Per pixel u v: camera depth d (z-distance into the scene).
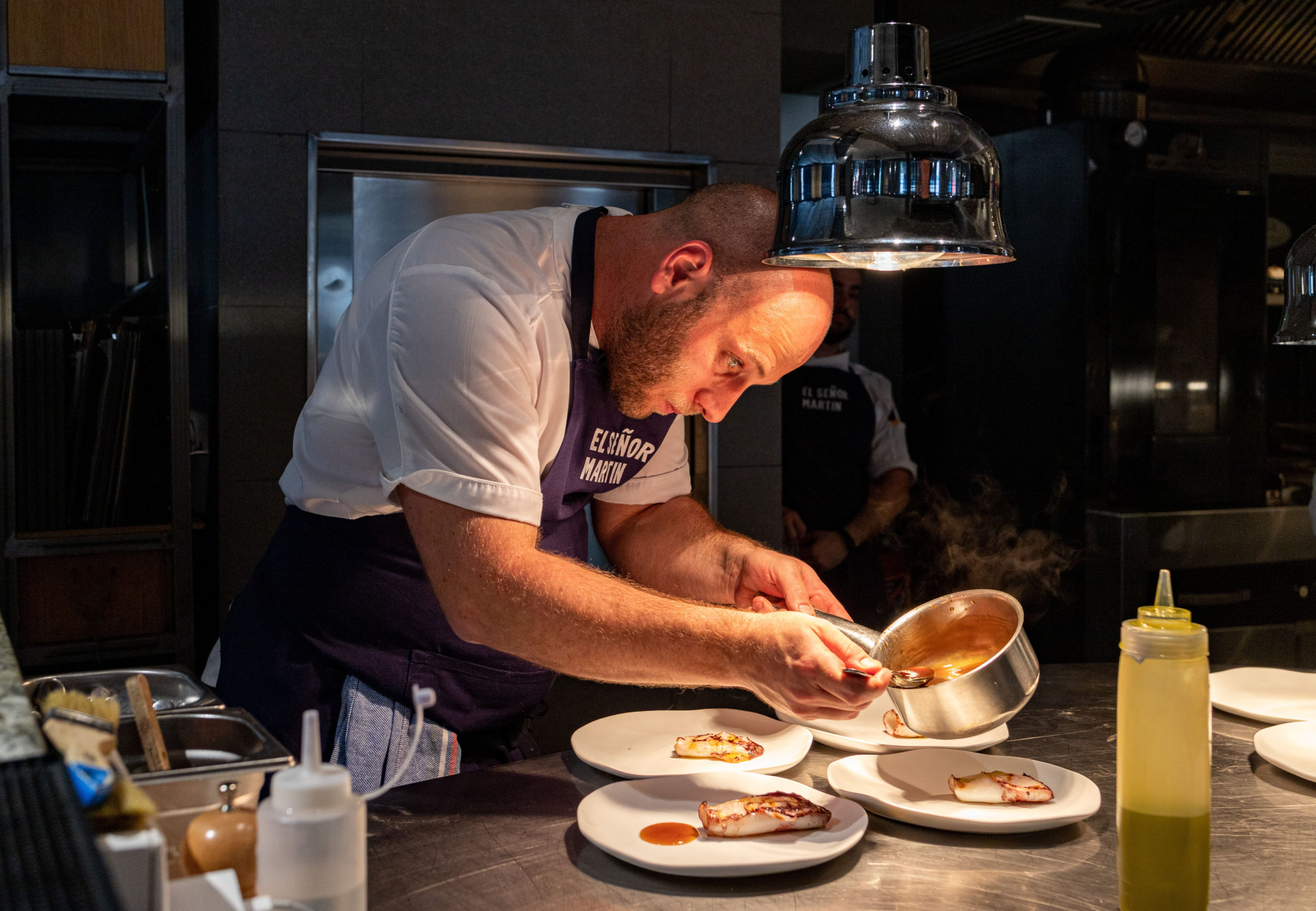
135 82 2.42
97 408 2.50
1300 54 3.92
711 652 1.18
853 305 3.56
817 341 1.39
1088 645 3.55
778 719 1.51
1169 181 3.48
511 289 1.33
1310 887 0.97
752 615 1.20
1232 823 1.12
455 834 1.10
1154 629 0.88
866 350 4.42
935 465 4.13
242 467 2.67
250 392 2.67
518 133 2.87
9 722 0.74
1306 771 1.19
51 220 2.91
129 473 2.54
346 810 0.73
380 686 1.55
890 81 1.10
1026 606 3.77
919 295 4.17
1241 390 3.59
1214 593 3.51
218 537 2.66
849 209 1.04
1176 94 3.99
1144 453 3.51
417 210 2.86
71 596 2.46
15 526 2.41
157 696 1.07
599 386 1.50
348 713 1.53
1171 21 3.69
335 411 1.50
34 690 1.06
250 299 2.66
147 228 2.85
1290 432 3.75
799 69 4.02
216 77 2.63
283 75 2.66
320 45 2.69
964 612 1.27
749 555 1.57
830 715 1.18
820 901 0.94
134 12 2.41
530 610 1.21
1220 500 3.58
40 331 2.47
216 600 2.73
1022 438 3.76
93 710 0.79
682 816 1.12
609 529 1.75
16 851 0.57
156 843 0.64
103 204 2.95
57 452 2.48
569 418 1.48
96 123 2.65
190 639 2.52
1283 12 3.74
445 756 1.53
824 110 1.14
